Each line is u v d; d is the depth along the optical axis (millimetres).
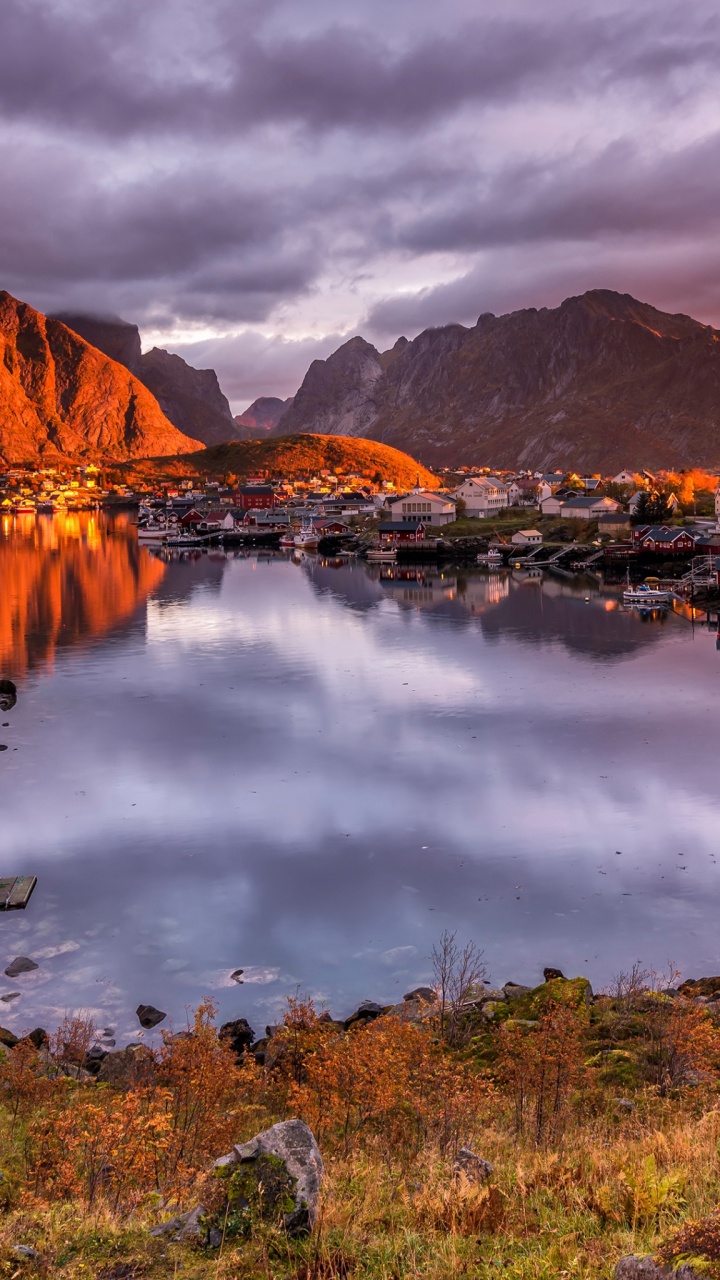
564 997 25516
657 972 29938
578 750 54344
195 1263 8703
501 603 121938
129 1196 10938
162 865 38938
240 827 43062
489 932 32906
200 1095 16391
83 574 150750
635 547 164000
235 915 34406
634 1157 12062
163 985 29531
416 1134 15406
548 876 37531
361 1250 9141
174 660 82125
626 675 75250
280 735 58156
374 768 51500
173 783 49250
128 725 60656
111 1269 8562
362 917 34125
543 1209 9977
